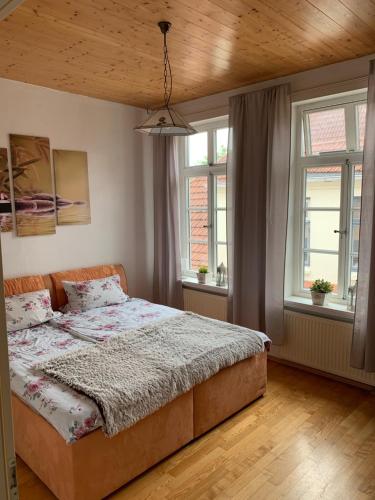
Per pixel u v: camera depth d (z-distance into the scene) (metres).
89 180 4.12
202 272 4.39
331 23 2.40
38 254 3.76
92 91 3.85
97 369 2.34
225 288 4.16
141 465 2.20
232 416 2.82
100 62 3.03
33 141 3.63
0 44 2.66
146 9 2.19
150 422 2.22
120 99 4.16
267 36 2.58
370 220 2.92
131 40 2.62
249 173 3.67
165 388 2.25
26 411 2.22
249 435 2.59
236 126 3.70
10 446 0.75
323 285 3.43
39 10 2.18
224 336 2.89
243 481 2.17
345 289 3.48
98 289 3.88
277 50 2.83
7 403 0.74
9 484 0.75
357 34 2.57
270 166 3.49
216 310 4.23
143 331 2.97
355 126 3.27
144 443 2.20
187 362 2.44
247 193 3.70
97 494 2.00
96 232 4.23
